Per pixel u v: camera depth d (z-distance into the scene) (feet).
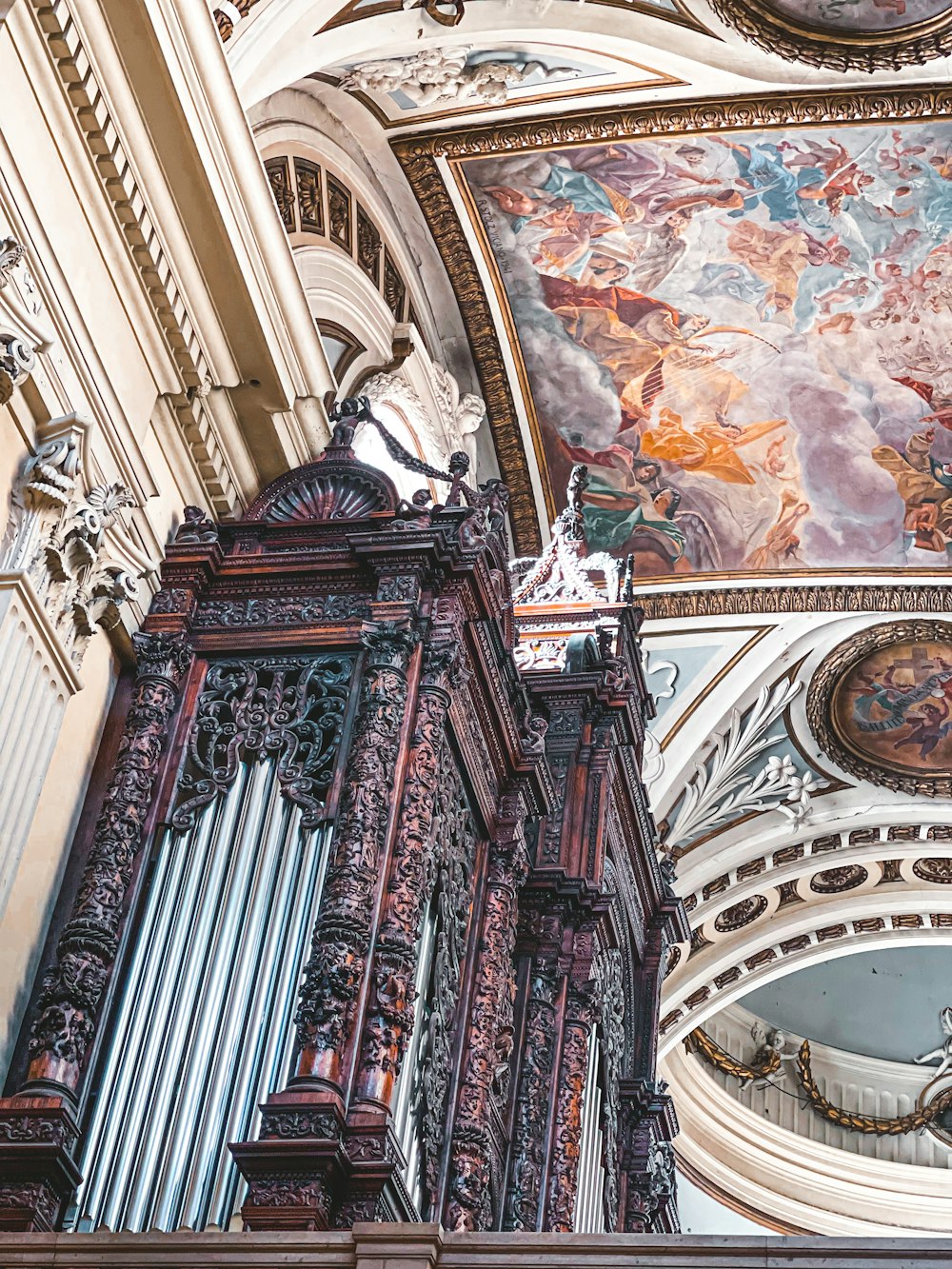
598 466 50.96
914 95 41.52
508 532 51.55
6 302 25.88
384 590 28.25
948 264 46.42
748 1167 69.72
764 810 58.44
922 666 55.57
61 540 26.91
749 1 39.65
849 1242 17.63
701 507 51.96
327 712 27.63
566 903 33.09
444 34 38.17
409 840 25.71
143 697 27.89
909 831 59.31
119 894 26.00
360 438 39.47
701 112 42.24
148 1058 24.57
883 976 74.69
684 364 49.11
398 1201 22.94
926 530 51.98
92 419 28.09
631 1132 37.04
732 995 62.18
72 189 27.71
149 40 27.45
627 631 39.27
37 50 26.45
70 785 27.53
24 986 25.86
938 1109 73.05
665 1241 18.04
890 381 49.01
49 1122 23.45
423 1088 25.98
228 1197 23.22
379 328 43.04
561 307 47.70
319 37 34.50
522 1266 18.16
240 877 26.20
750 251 46.39
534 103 42.01
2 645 25.57
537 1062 31.42
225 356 31.53
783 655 55.01
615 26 39.70
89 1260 19.22
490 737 30.27
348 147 42.04
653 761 55.62
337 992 23.75
